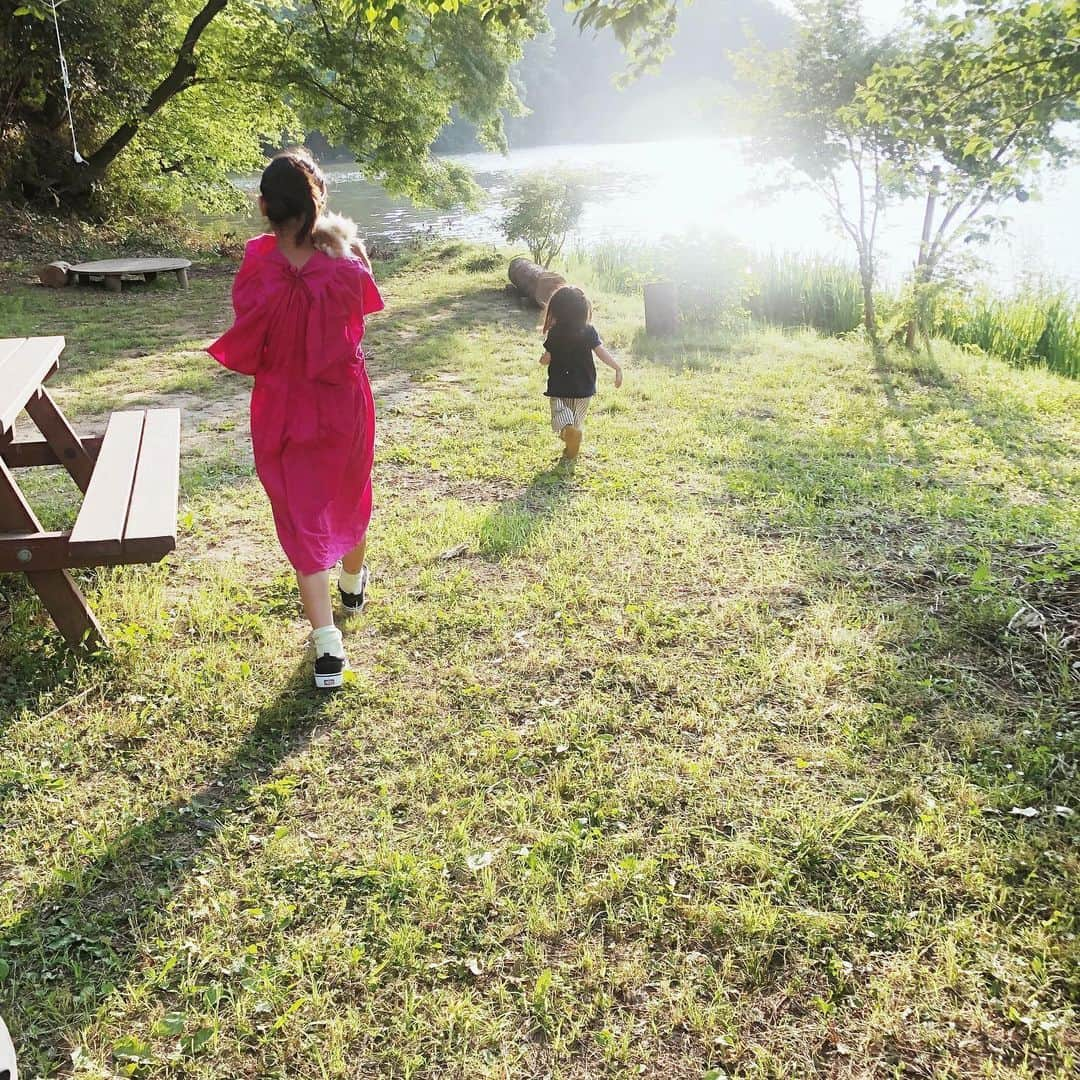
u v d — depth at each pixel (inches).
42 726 123.2
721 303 430.0
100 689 131.3
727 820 106.3
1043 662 135.1
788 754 117.6
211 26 738.2
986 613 146.9
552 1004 83.7
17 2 603.8
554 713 127.6
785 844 101.7
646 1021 82.2
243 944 90.5
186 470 227.3
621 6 175.5
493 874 98.8
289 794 111.5
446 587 163.3
